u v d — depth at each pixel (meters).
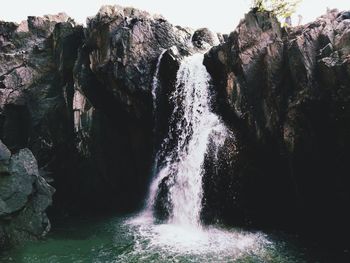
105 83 19.67
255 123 15.32
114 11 21.61
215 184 17.42
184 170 18.67
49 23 28.09
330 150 14.06
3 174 15.34
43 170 23.09
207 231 16.33
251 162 16.23
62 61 24.27
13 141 24.91
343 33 14.21
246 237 15.30
